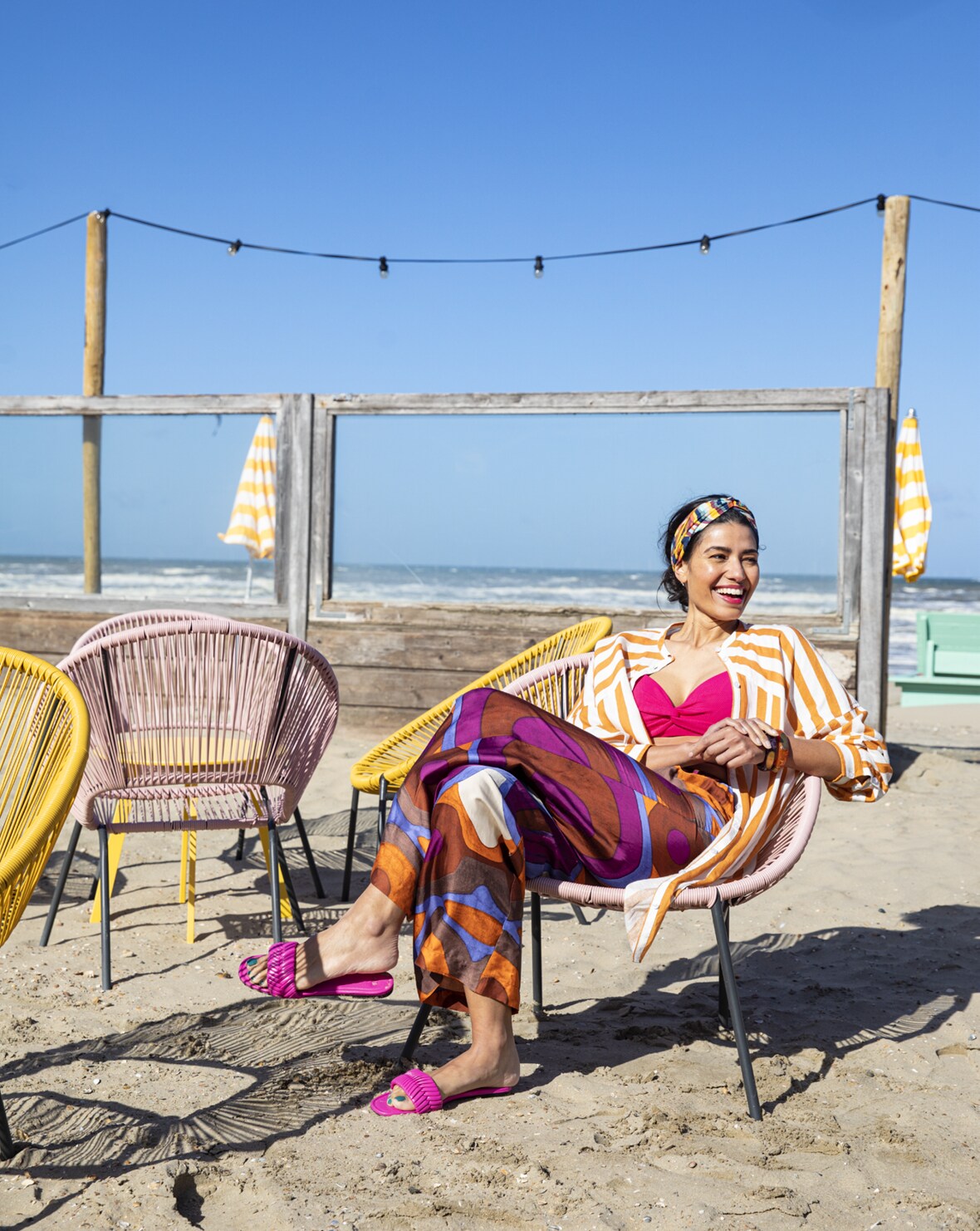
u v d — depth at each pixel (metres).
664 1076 2.43
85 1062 2.49
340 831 5.13
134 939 3.47
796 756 2.44
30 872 1.81
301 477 7.31
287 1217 1.82
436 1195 1.90
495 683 4.34
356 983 2.32
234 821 3.31
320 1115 2.23
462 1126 2.17
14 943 3.42
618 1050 2.61
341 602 7.28
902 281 8.13
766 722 2.59
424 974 2.34
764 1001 2.99
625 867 2.43
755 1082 2.32
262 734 3.28
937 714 11.85
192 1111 2.24
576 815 2.40
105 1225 1.79
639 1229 1.80
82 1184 1.93
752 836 2.44
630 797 2.43
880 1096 2.37
